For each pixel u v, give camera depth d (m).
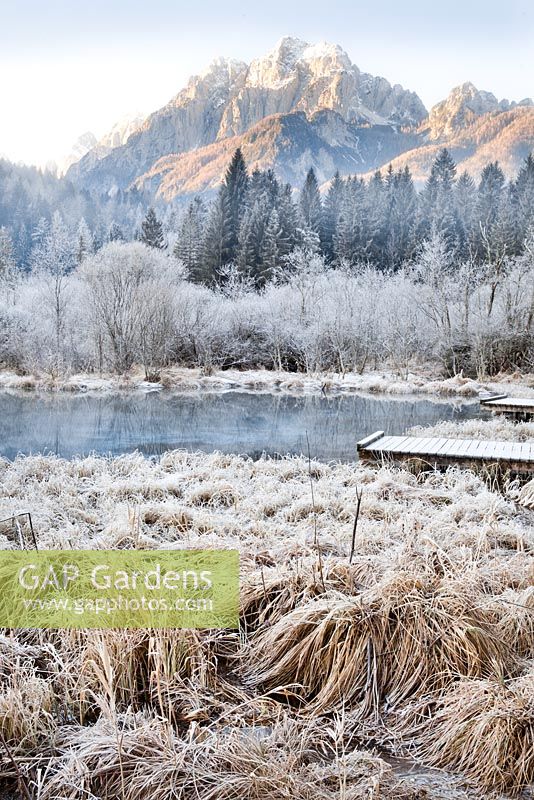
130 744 2.43
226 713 2.65
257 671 3.11
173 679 2.85
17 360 24.83
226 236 46.59
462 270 29.27
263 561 4.15
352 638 2.97
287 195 51.38
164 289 25.78
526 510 6.06
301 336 27.94
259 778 2.25
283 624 3.20
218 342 28.64
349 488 6.60
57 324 25.23
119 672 2.84
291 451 10.56
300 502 5.86
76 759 2.34
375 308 28.45
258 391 21.83
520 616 3.21
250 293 34.22
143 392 20.77
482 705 2.56
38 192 84.81
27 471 7.70
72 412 15.46
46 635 3.25
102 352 24.62
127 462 8.38
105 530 4.95
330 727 2.69
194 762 2.36
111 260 26.84
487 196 51.34
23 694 2.71
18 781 2.32
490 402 14.49
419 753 2.54
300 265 35.16
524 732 2.42
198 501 6.32
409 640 2.96
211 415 15.41
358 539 4.54
